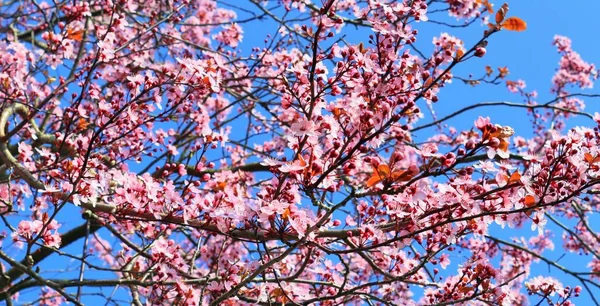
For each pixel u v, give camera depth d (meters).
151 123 4.78
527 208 3.11
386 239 3.53
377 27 3.54
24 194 5.21
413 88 3.54
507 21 3.13
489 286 3.98
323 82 3.55
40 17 8.45
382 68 3.55
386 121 3.29
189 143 6.20
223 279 4.35
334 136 3.30
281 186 3.41
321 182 3.40
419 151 3.15
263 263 3.78
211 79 3.80
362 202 3.92
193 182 4.00
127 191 3.90
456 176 3.38
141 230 4.91
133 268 5.12
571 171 3.19
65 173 4.08
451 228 3.55
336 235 3.73
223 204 3.73
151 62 7.27
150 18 7.09
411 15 3.61
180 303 4.43
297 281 4.48
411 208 3.31
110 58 4.32
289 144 3.45
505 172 3.33
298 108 3.73
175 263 4.47
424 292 4.27
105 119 4.09
